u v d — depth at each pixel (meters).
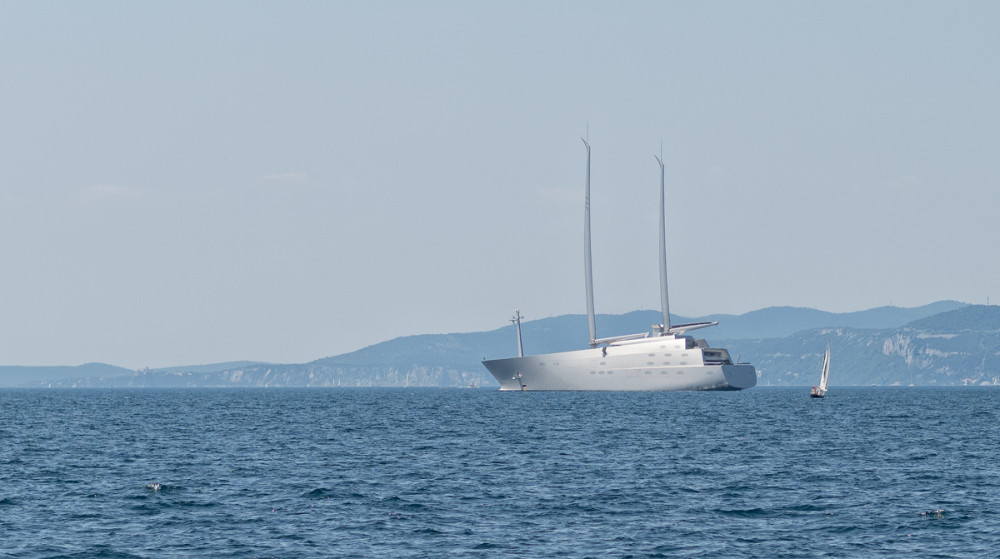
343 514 197.12
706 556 162.50
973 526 185.25
